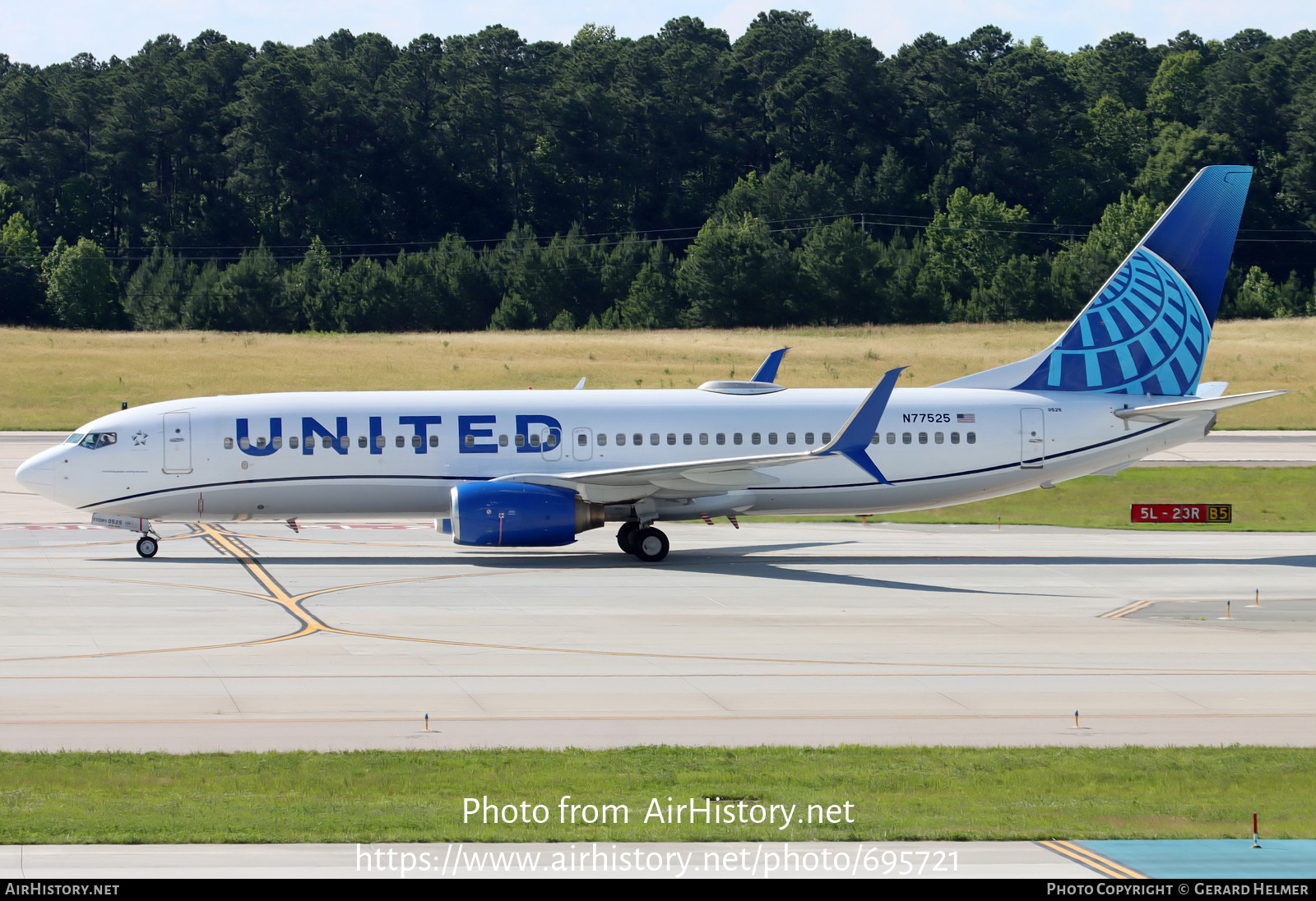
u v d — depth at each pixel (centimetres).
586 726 7831
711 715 8131
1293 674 9394
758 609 12206
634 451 15988
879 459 16212
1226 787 6644
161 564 15100
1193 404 15925
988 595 13225
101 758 6950
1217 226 16738
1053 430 16450
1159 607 12556
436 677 9094
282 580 13825
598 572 14675
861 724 7944
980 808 6225
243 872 5241
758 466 14838
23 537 17525
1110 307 16825
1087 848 5634
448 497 15925
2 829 5703
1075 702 8531
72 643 10256
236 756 7019
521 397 16312
